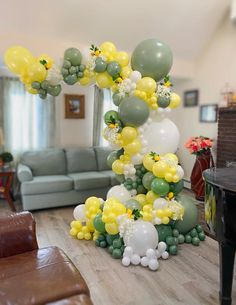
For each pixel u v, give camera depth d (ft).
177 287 6.86
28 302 4.22
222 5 12.75
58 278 4.75
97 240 9.01
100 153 15.07
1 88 13.64
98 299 6.38
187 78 16.05
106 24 11.77
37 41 11.31
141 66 8.22
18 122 14.06
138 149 8.31
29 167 13.35
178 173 8.13
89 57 7.92
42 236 9.77
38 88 7.84
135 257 7.79
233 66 13.44
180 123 16.99
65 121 15.16
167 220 8.06
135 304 6.23
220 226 5.61
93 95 15.08
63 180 12.51
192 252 8.62
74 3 10.48
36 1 10.03
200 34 13.99
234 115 12.67
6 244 5.77
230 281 5.91
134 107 7.75
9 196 12.34
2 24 10.50
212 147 13.82
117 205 8.16
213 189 5.67
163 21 12.51
